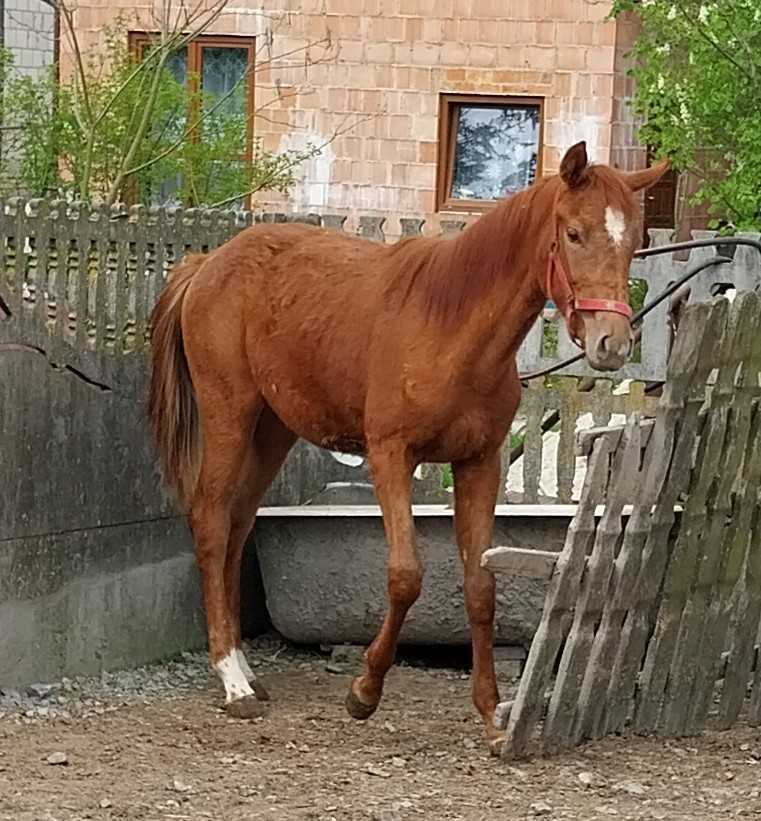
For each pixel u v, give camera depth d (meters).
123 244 8.03
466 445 7.10
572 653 6.98
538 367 8.88
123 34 13.63
